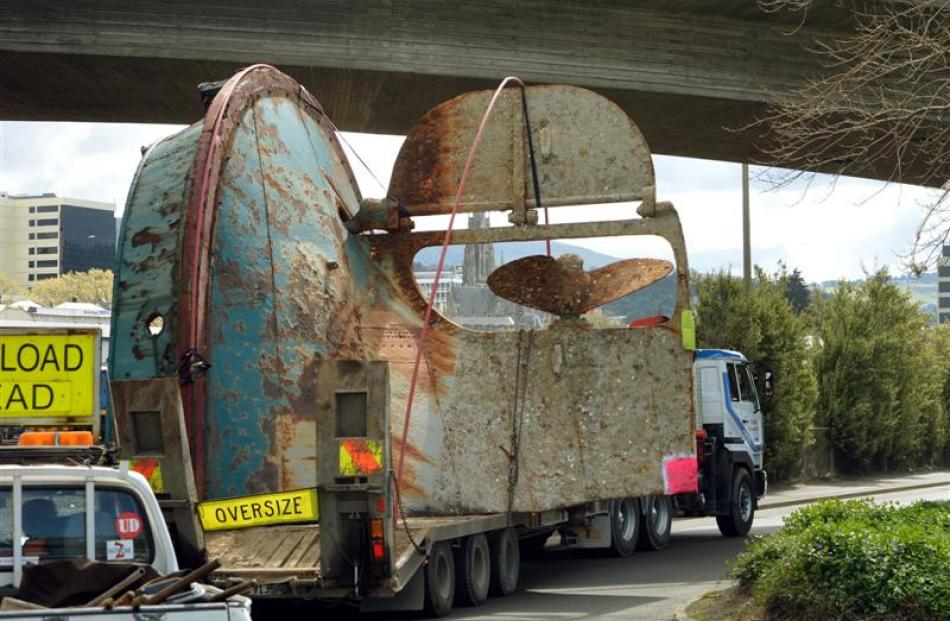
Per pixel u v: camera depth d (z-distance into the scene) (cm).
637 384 1728
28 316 3641
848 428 4838
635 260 1861
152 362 1477
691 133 3259
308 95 1831
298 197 1697
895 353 4962
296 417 1588
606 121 1802
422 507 1708
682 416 1717
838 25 2859
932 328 5962
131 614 659
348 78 2772
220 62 2655
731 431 2672
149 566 745
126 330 1498
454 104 1848
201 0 2636
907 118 1927
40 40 2580
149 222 1529
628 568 2081
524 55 2783
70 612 652
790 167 2705
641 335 1734
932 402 5409
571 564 2169
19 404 927
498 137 1833
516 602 1642
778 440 4125
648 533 2364
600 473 1717
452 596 1525
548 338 1750
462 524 1541
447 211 1836
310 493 1284
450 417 1744
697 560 2202
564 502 1714
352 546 1301
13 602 674
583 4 2797
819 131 1944
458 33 2750
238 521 1281
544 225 1802
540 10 2788
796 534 1356
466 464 1730
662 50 2852
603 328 1745
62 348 935
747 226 3956
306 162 1747
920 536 1192
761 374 2891
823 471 4781
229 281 1550
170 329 1473
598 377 1736
